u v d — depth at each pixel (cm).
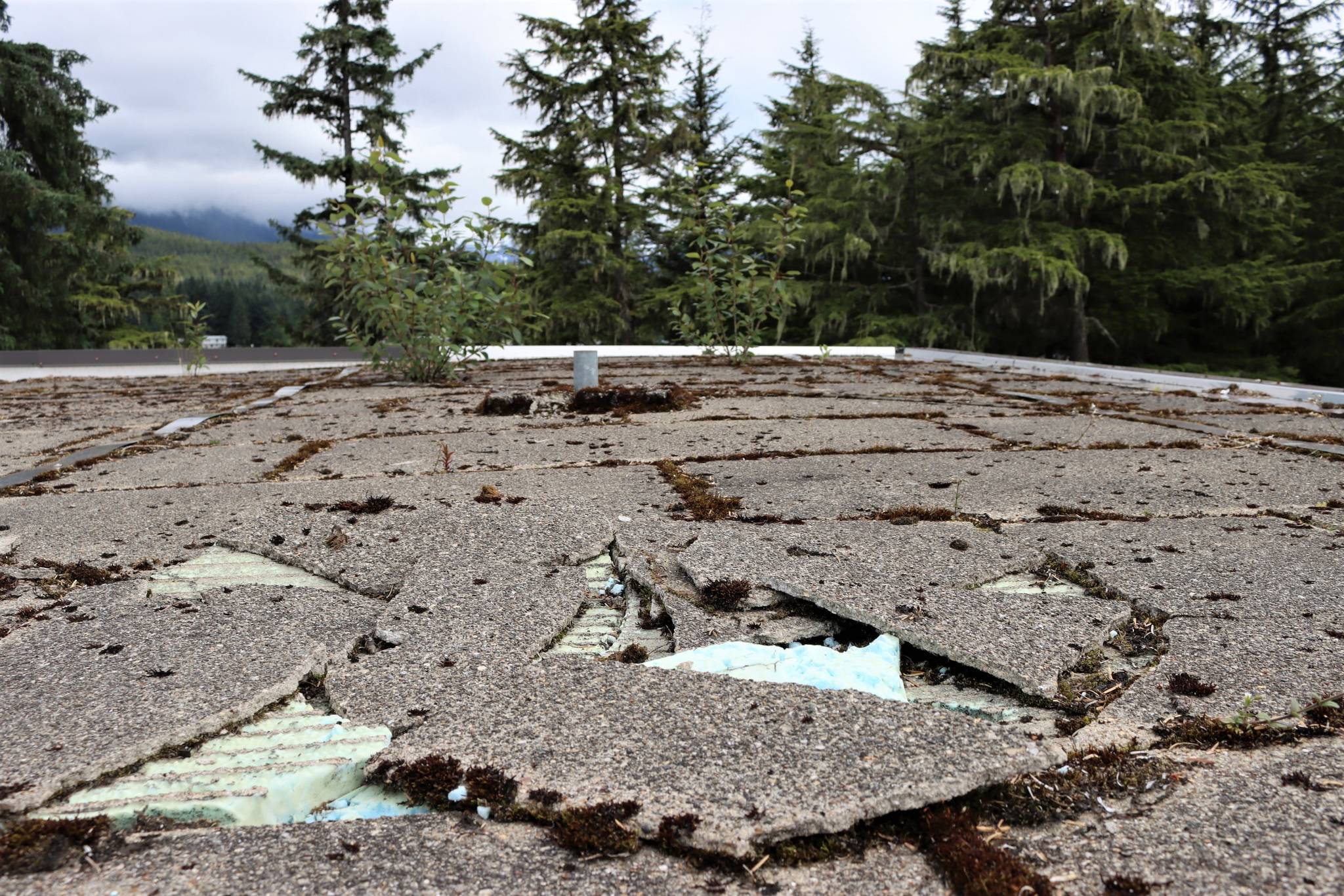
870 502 298
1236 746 141
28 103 1880
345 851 118
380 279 683
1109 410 542
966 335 1691
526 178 1947
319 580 225
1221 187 1435
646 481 334
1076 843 118
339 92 2080
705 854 116
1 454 421
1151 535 256
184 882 111
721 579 212
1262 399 600
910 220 1761
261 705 155
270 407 602
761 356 1072
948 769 130
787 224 898
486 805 127
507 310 722
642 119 1986
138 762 137
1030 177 1393
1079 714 154
